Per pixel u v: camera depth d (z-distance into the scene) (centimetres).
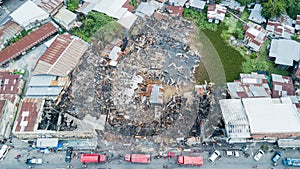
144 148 4994
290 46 6169
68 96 5288
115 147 5000
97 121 5031
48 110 5034
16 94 5378
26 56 6069
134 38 6006
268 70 6034
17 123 4828
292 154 5034
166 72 5522
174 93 5331
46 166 4866
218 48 6319
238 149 5059
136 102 5209
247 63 6119
